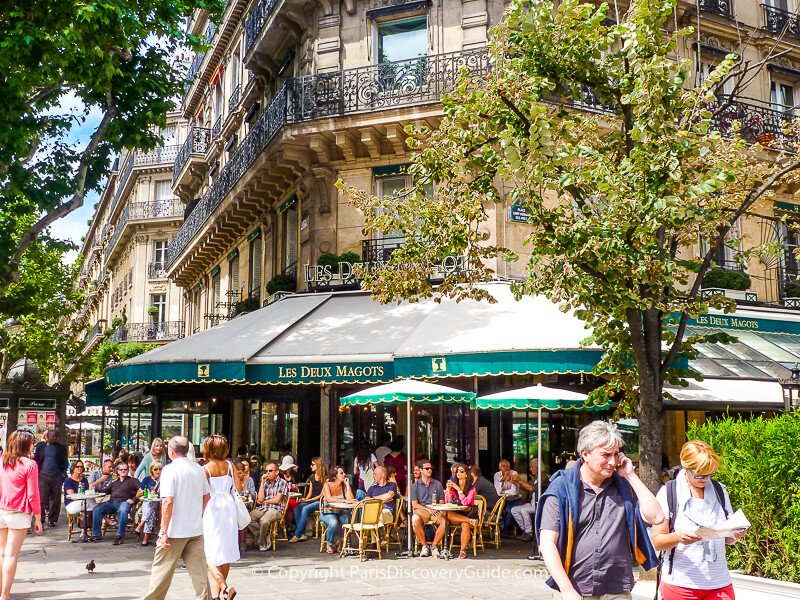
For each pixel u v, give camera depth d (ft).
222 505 26.50
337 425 52.08
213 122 96.58
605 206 27.68
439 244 31.83
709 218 28.60
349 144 52.75
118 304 158.61
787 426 23.08
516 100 29.17
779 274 57.62
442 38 52.34
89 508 44.45
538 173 26.89
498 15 51.83
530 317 41.98
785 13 63.00
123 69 43.98
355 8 55.11
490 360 38.63
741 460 24.06
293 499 44.96
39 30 34.86
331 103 52.47
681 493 16.24
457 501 38.75
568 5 28.32
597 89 29.25
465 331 41.29
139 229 137.18
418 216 32.40
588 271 27.81
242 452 57.21
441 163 30.86
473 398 37.58
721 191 30.96
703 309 27.86
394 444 48.91
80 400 80.94
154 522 44.93
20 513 25.91
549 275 29.55
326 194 54.39
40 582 30.68
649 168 26.55
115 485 44.57
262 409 56.49
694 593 15.94
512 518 44.09
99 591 28.66
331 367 42.68
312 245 54.65
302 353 43.42
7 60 34.68
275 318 49.98
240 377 43.29
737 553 24.02
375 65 51.80
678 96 27.48
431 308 46.57
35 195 43.42
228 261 82.69
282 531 45.37
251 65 68.64
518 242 49.37
